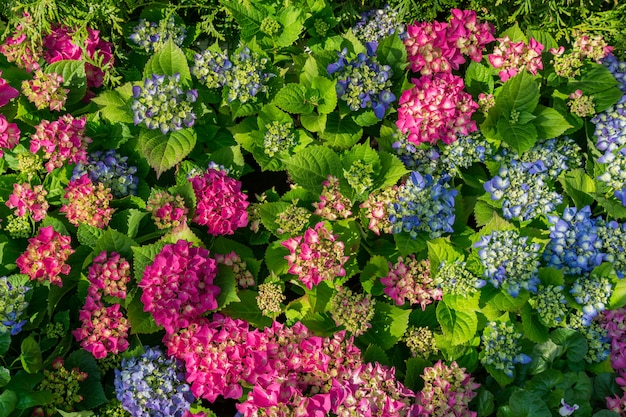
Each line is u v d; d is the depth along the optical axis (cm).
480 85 178
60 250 153
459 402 154
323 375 155
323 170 168
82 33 174
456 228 168
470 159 171
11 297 151
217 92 174
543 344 160
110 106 166
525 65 174
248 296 163
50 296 154
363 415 148
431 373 155
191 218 161
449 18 182
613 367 160
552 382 156
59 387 148
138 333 159
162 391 151
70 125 160
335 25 182
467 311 161
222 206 160
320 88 169
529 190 166
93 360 154
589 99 171
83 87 172
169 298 150
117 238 156
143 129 165
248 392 157
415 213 163
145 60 183
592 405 158
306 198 170
